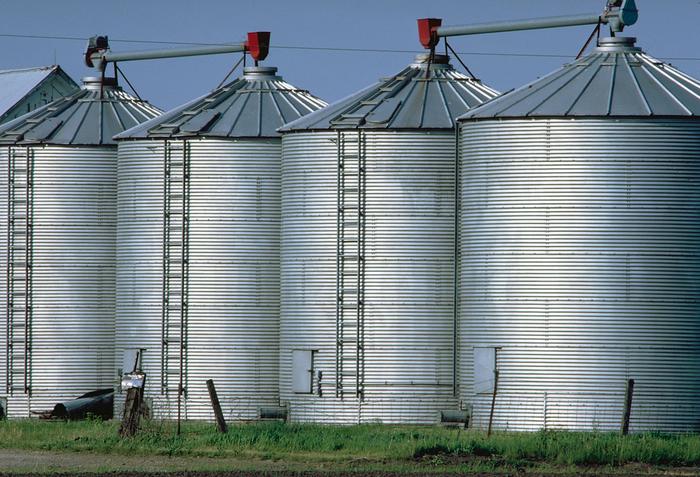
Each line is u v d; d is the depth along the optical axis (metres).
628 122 76.94
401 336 83.19
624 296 76.62
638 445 66.69
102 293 93.69
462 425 79.88
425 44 88.62
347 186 83.94
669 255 76.75
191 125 89.00
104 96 97.88
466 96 86.62
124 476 59.88
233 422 86.81
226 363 87.81
